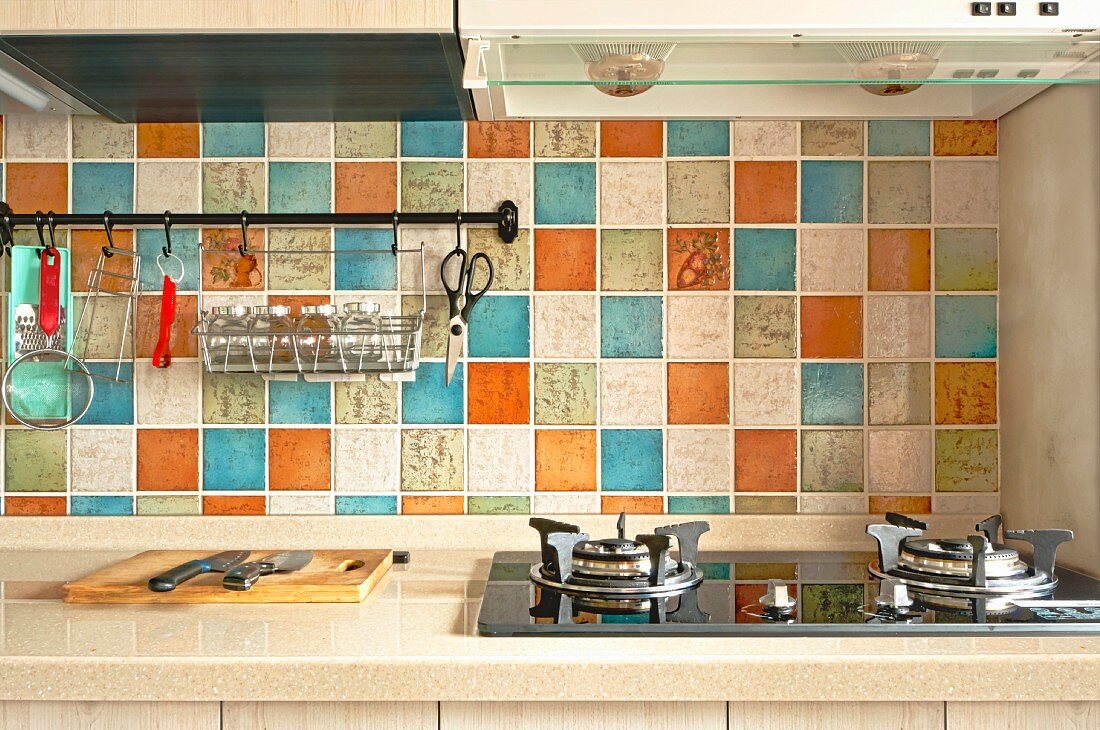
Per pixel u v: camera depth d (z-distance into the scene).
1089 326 1.39
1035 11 1.23
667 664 0.98
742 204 1.64
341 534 1.63
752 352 1.64
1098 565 1.38
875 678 0.98
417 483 1.64
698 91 1.57
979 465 1.65
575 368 1.64
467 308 1.61
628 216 1.64
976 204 1.65
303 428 1.64
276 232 1.65
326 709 1.02
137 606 1.22
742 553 1.56
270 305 1.64
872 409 1.65
